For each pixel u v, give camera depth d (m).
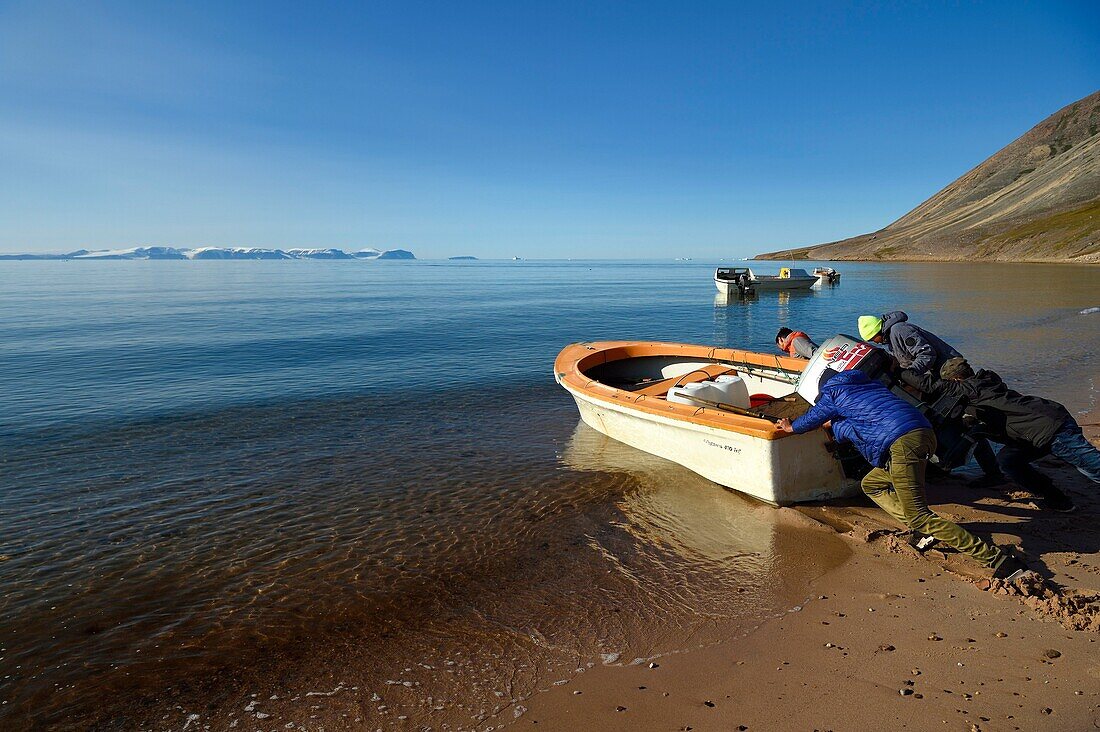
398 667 3.70
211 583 4.77
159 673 3.71
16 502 6.37
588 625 4.08
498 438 8.57
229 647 3.96
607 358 10.06
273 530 5.70
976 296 33.25
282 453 7.98
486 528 5.70
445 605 4.41
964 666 3.41
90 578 4.84
